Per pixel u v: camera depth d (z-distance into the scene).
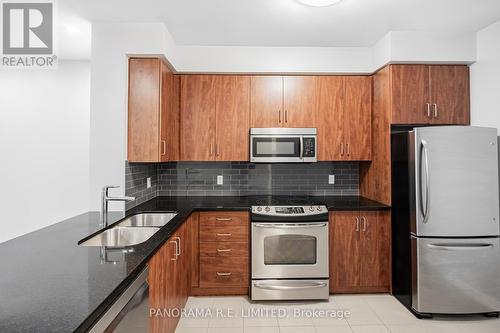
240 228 2.83
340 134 3.13
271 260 2.76
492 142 2.44
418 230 2.47
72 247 1.55
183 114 3.11
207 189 3.49
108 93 2.51
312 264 2.75
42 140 3.44
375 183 3.11
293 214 2.74
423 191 2.45
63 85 3.43
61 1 2.17
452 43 2.75
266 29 2.65
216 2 2.19
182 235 2.45
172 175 3.49
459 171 2.43
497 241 2.45
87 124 3.43
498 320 2.46
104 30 2.51
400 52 2.71
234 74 3.12
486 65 2.66
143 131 2.61
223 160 3.12
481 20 2.52
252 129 3.03
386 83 2.85
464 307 2.44
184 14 2.38
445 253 2.44
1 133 3.44
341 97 3.14
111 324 1.03
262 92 3.12
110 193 2.52
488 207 2.44
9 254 1.43
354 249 2.86
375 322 2.41
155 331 1.62
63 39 2.79
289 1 2.18
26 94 3.44
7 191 3.44
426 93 2.82
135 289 1.27
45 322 0.81
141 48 2.52
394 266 2.82
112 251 1.48
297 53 3.05
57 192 3.45
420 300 2.46
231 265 2.83
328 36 2.81
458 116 2.84
